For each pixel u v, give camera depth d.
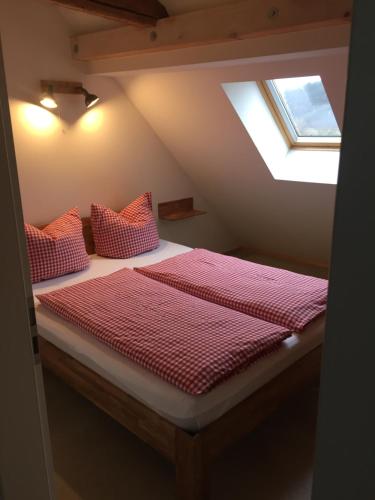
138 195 3.92
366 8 0.47
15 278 0.74
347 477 0.63
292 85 3.10
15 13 2.88
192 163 4.05
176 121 3.59
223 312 2.29
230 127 3.31
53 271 2.97
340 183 0.54
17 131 3.05
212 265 3.07
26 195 3.19
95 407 2.37
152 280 2.79
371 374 0.57
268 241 4.68
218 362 1.80
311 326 2.26
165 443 1.74
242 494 1.82
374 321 0.55
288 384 2.03
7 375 0.77
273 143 3.50
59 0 2.09
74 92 3.24
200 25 2.23
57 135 3.26
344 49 1.95
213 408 1.67
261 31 2.00
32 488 0.85
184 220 4.39
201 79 2.97
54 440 2.13
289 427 2.22
